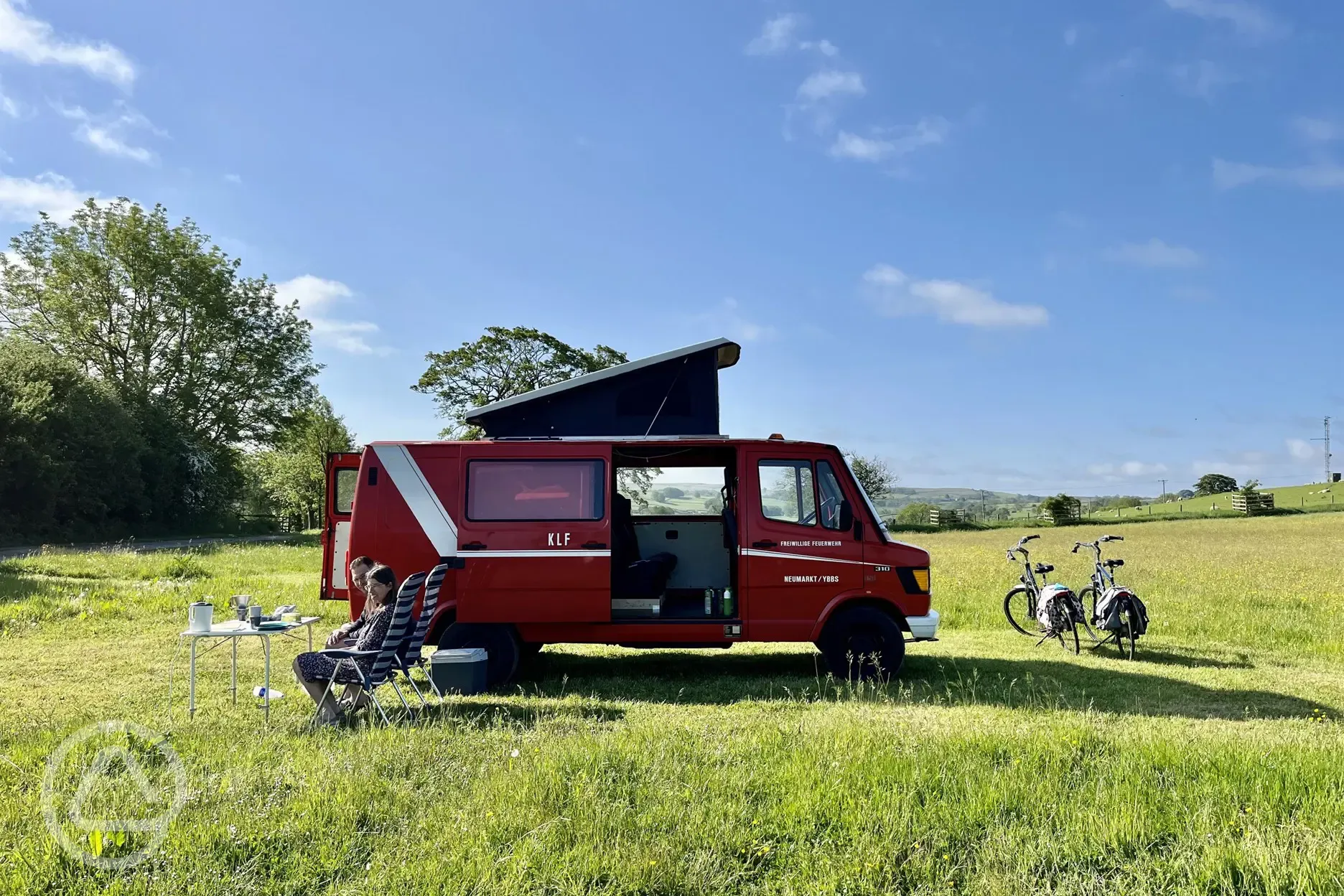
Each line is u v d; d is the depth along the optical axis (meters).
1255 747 5.91
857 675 9.11
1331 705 8.10
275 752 6.04
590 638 9.12
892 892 4.00
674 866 4.16
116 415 46.25
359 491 9.18
